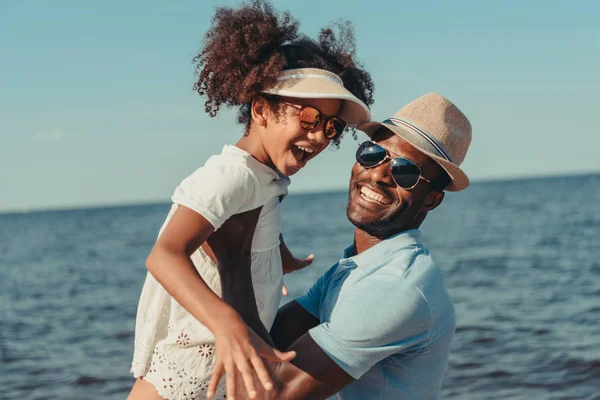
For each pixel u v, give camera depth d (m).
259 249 2.83
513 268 19.17
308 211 84.44
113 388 9.05
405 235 3.09
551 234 30.09
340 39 3.07
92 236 58.72
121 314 15.73
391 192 3.09
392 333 2.73
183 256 2.37
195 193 2.50
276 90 2.66
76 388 9.10
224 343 2.21
